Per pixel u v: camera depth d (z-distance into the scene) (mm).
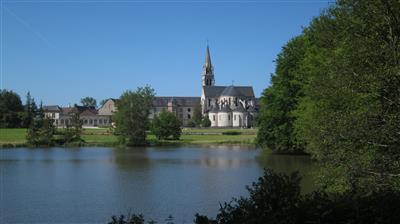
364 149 18547
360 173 17938
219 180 40031
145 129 104625
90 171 48500
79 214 26906
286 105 59125
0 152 80000
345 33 20172
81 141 103438
